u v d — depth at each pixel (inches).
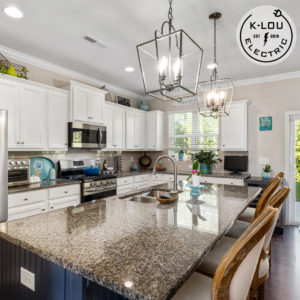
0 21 94.2
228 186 103.8
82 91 139.3
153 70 149.1
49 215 56.7
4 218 90.5
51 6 85.0
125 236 42.7
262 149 162.2
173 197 72.0
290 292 78.4
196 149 193.0
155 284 27.1
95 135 148.3
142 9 87.0
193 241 40.3
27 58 126.0
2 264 48.5
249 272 30.9
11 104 106.1
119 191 159.6
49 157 137.3
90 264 31.9
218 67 142.9
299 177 153.9
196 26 98.0
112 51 121.6
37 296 41.3
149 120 202.7
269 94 160.2
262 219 30.3
